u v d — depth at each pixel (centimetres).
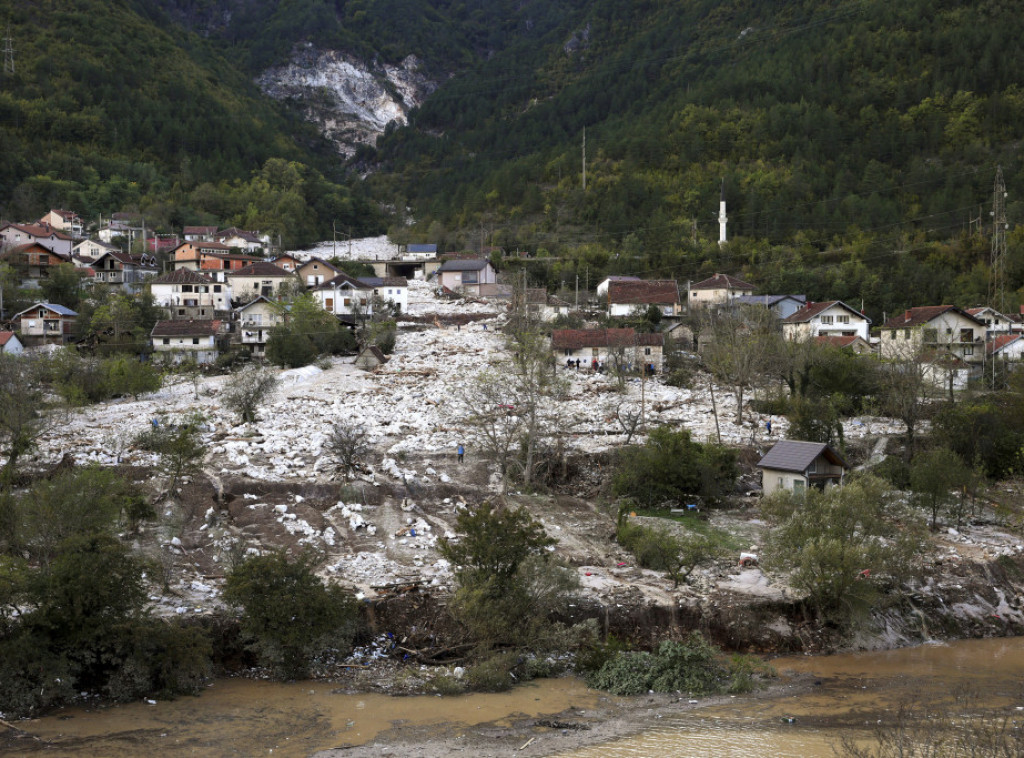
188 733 3606
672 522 6141
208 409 8156
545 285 15800
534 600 4562
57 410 7688
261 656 4225
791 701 4081
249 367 9969
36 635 3847
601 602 4769
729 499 6594
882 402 8469
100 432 7125
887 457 7106
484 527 4522
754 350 8638
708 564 5406
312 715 3819
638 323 12106
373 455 6962
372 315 12512
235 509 5694
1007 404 8250
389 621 4594
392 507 5981
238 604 4294
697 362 10450
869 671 4500
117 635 3938
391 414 8181
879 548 4925
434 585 4853
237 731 3641
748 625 4775
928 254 15550
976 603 5259
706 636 4716
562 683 4284
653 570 5331
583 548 5622
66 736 3531
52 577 3828
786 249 16412
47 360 8894
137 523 5222
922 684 4303
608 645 4438
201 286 12338
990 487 7144
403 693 4078
